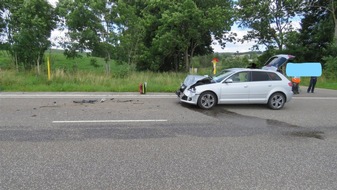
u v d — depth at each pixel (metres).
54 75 15.96
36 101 10.11
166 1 24.42
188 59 29.39
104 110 8.62
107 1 18.92
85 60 30.30
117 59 20.41
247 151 4.89
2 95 11.46
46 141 5.26
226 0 28.70
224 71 10.51
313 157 4.63
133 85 14.74
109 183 3.55
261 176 3.84
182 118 7.66
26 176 3.71
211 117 7.88
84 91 13.48
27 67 19.64
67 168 4.00
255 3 31.20
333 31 30.78
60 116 7.58
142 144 5.19
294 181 3.69
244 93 9.41
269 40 33.09
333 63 24.89
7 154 4.52
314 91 15.73
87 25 18.83
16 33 17.78
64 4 18.42
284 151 4.92
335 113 8.77
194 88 9.35
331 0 29.69
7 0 18.81
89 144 5.12
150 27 26.55
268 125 6.98
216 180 3.69
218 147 5.09
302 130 6.48
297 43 33.50
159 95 12.54
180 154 4.68
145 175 3.81
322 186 3.56
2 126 6.36
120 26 19.70
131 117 7.64
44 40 18.27
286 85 9.64
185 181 3.65
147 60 26.31
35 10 17.97
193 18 23.53
